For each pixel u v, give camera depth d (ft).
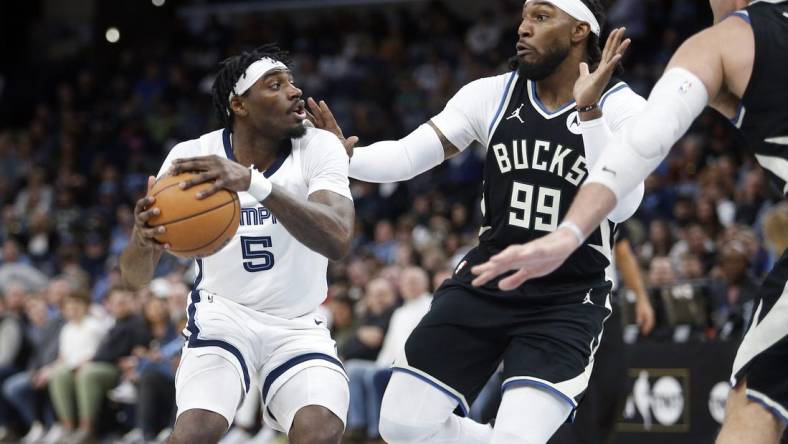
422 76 55.06
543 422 12.66
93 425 33.53
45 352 36.55
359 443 30.01
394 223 45.09
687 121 9.90
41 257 47.75
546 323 13.23
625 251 21.57
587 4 13.25
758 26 10.06
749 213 34.30
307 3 68.69
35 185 53.47
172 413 31.94
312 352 13.55
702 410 23.56
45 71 67.46
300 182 13.64
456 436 13.92
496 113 13.73
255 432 31.30
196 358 13.34
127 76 64.28
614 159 9.75
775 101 9.96
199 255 12.39
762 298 10.16
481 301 13.51
